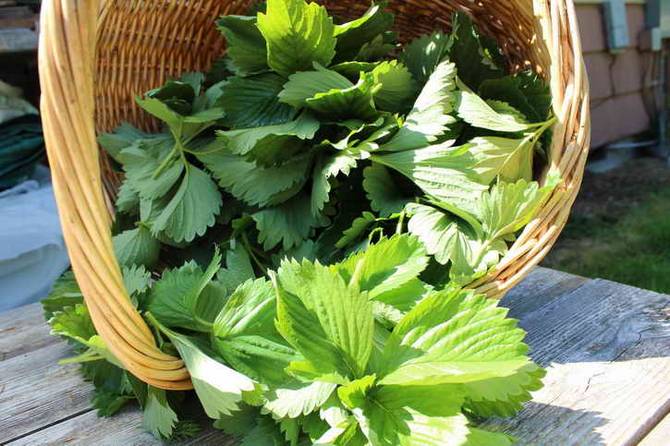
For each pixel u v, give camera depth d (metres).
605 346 0.61
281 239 0.66
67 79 0.46
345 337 0.48
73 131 0.46
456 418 0.44
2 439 0.54
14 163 1.31
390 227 0.64
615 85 2.23
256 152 0.64
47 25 0.46
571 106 0.60
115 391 0.58
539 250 0.57
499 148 0.63
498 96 0.70
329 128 0.69
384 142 0.65
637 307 0.67
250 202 0.66
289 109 0.73
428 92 0.65
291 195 0.67
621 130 2.28
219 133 0.65
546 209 0.58
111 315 0.47
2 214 1.16
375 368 0.48
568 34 0.62
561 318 0.66
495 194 0.58
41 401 0.59
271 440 0.50
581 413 0.52
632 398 0.54
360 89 0.64
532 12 0.66
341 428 0.46
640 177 2.08
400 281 0.53
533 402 0.54
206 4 0.75
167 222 0.66
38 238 1.13
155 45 0.74
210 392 0.48
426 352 0.47
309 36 0.67
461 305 0.48
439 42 0.71
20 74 1.59
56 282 0.65
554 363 0.59
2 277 1.10
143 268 0.60
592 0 2.07
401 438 0.44
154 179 0.69
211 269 0.57
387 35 0.75
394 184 0.67
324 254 0.64
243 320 0.52
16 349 0.67
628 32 2.24
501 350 0.46
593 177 2.12
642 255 1.48
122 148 0.71
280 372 0.51
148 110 0.69
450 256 0.56
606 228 1.66
